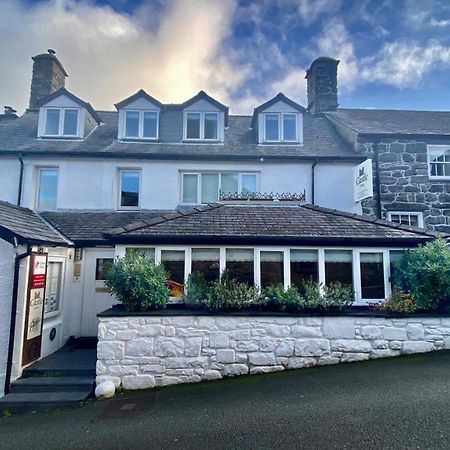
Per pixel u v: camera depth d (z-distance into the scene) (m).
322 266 6.91
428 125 12.63
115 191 10.87
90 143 11.61
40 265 7.01
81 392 5.79
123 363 5.82
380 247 6.97
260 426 4.16
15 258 6.35
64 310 8.43
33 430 4.57
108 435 4.27
